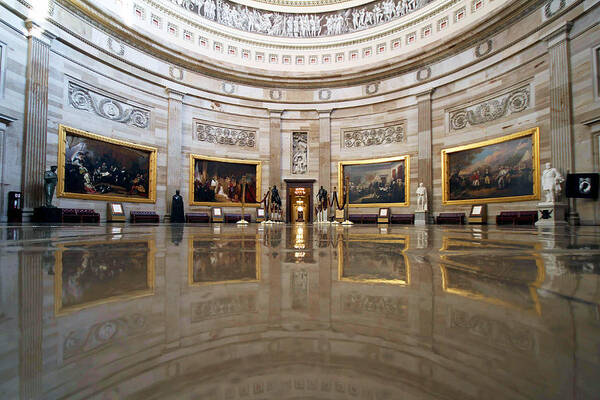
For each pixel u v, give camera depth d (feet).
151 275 5.18
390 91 68.13
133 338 2.34
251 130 72.95
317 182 73.77
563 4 42.96
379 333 2.43
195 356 1.97
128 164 58.08
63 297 3.63
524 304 3.24
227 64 69.26
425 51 61.82
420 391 1.35
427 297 3.65
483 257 7.61
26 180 43.91
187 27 67.92
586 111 40.55
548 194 41.29
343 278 4.93
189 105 67.10
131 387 1.46
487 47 53.93
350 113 72.49
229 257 7.87
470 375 1.56
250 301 3.55
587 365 1.68
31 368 1.71
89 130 52.65
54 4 47.50
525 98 48.85
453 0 61.05
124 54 57.52
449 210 59.11
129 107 58.59
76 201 50.57
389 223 66.49
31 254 8.07
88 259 7.17
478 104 55.77
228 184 70.54
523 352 1.90
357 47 73.56
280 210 71.92
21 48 44.24
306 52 75.46
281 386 1.45
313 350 2.07
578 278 4.75
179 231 23.80
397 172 67.26
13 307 3.17
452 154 59.47
